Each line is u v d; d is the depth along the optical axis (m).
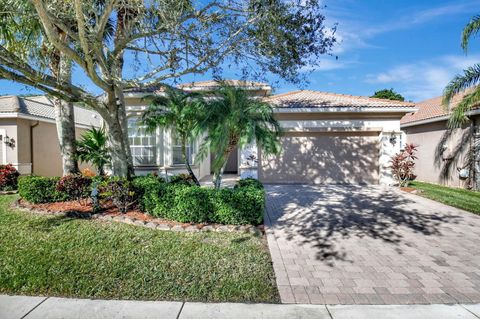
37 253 5.15
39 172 16.06
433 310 3.66
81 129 19.91
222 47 8.22
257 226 6.90
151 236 6.09
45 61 8.16
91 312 3.53
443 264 5.02
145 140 13.38
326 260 5.15
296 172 14.42
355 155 14.24
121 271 4.55
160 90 13.02
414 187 13.28
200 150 7.64
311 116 13.89
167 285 4.18
